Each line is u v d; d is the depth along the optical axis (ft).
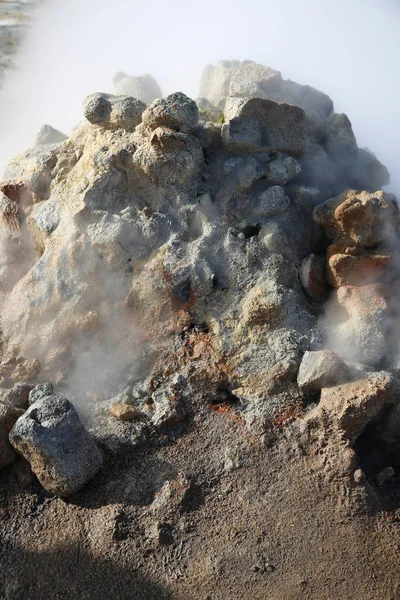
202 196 11.94
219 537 9.34
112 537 9.32
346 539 9.36
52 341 11.58
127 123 12.43
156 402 10.73
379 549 9.34
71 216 11.85
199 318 11.37
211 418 10.61
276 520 9.47
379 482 10.22
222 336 11.07
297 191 12.32
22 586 9.10
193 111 11.93
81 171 12.41
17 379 11.44
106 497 9.78
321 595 8.87
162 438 10.39
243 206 12.08
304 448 10.11
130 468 10.06
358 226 11.25
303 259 11.91
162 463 10.08
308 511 9.55
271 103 12.38
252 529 9.39
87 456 9.73
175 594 8.89
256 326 11.02
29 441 9.44
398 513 9.79
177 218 11.88
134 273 11.53
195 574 9.04
